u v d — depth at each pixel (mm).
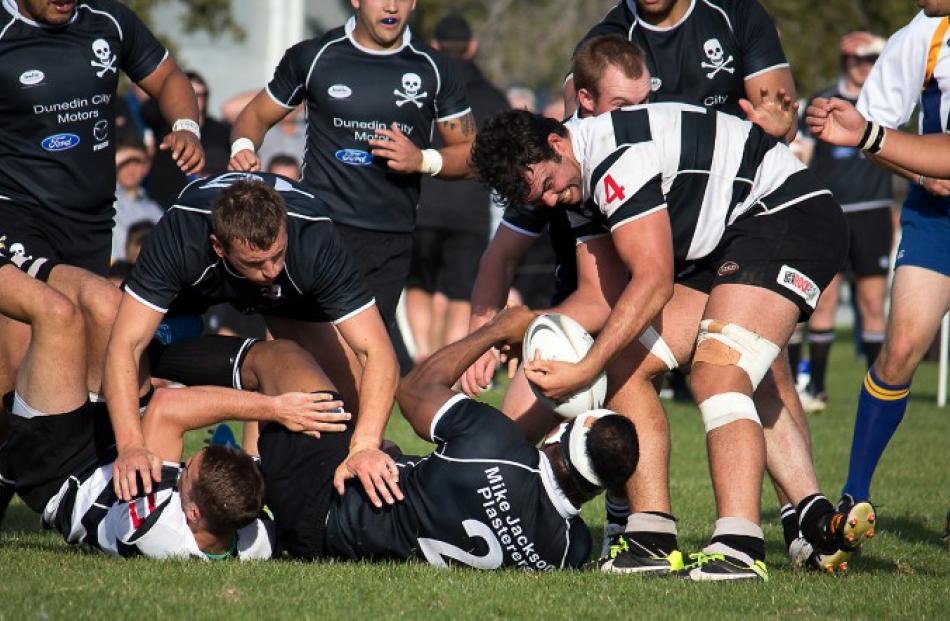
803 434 20859
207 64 57812
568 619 16094
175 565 18328
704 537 23250
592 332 20344
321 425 19125
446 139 26156
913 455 33406
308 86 25391
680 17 23250
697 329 20203
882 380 22328
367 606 16344
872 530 19094
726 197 19281
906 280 22109
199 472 18453
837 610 17031
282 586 17188
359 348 19734
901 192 64250
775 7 69125
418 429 19047
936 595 18000
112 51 23719
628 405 19859
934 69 22453
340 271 19469
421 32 68750
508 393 20828
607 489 18453
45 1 22594
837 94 41031
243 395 19297
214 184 19844
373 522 18797
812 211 19672
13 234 23281
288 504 19141
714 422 18766
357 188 25406
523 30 86000
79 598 16234
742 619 16328
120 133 39375
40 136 23203
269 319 22844
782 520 21031
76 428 19672
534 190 18734
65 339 19312
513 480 18156
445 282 43375
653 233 18547
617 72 20469
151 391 21094
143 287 19016
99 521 19125
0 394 21609
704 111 19438
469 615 16078
